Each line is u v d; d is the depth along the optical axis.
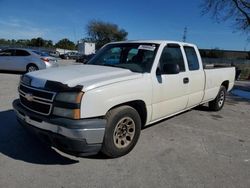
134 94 3.92
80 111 3.27
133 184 3.26
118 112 3.69
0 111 6.05
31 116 3.55
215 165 3.90
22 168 3.49
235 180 3.50
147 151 4.23
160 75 4.49
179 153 4.24
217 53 68.19
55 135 3.31
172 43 5.02
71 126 3.20
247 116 7.09
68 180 3.26
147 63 4.46
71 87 3.30
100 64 4.89
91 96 3.34
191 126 5.74
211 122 6.18
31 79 3.74
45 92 3.43
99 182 3.26
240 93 12.51
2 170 3.41
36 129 3.51
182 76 5.09
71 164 3.66
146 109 4.25
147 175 3.48
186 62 5.33
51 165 3.61
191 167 3.79
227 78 7.32
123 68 4.38
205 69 6.18
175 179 3.43
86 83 3.43
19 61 13.90
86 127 3.25
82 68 4.35
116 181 3.30
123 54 4.88
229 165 3.93
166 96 4.66
